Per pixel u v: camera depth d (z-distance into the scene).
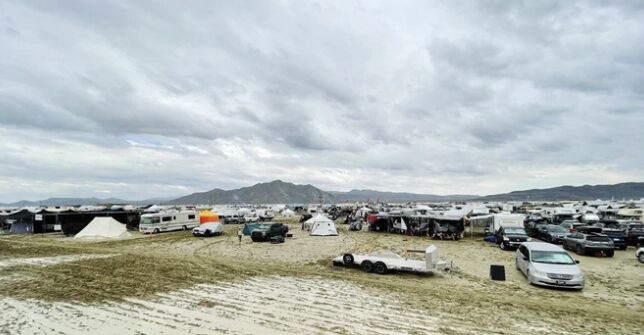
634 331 9.05
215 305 10.83
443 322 9.41
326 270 16.98
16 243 28.75
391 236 34.41
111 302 11.15
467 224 39.91
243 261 19.47
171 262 18.84
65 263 18.39
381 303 11.19
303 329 8.75
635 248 26.22
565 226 34.66
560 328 9.14
